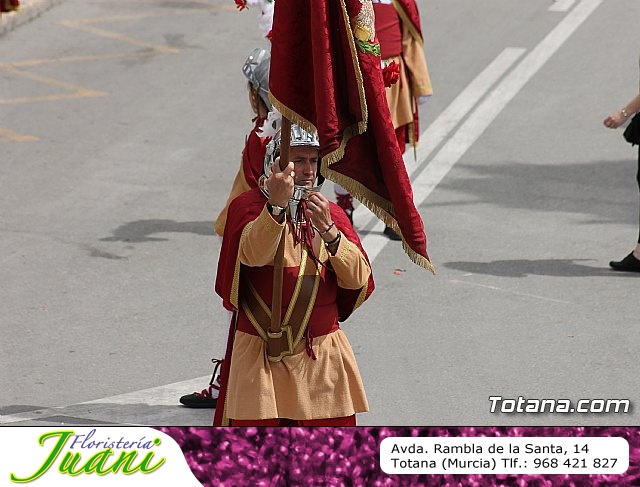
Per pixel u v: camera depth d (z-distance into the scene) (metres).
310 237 16.36
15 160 37.34
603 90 45.16
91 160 37.53
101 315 26.33
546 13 56.69
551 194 34.72
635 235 31.47
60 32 53.03
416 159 35.28
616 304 27.06
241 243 16.03
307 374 16.48
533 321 26.12
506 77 46.75
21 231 31.47
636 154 38.28
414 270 28.95
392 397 22.64
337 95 15.35
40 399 22.48
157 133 40.28
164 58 49.28
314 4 14.91
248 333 16.59
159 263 29.44
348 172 15.92
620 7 57.69
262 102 20.11
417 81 31.27
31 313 26.36
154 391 22.88
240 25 54.44
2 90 45.00
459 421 21.72
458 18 55.72
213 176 36.25
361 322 25.95
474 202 33.97
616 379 23.50
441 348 24.75
